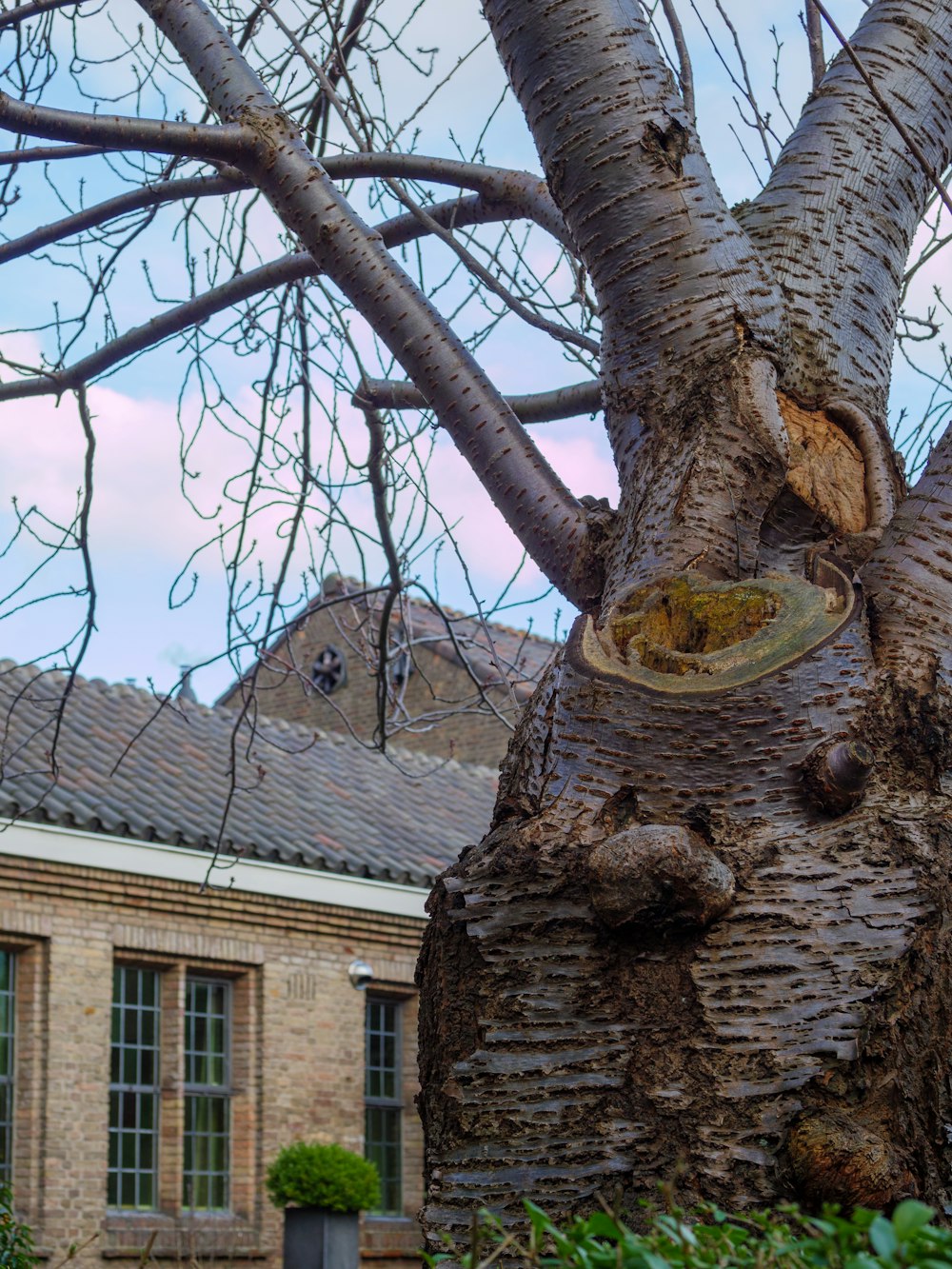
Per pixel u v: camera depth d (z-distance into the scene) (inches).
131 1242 472.4
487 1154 105.7
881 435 139.2
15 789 479.2
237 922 523.2
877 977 103.7
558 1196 103.0
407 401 210.5
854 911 105.7
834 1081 101.7
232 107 161.9
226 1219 506.3
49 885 473.7
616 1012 106.9
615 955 108.7
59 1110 464.4
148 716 612.4
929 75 152.8
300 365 236.1
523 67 141.9
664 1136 102.7
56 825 470.9
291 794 599.8
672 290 134.6
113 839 484.4
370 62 221.5
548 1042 107.3
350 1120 539.8
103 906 487.8
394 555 238.8
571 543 143.6
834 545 129.3
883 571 122.2
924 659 116.3
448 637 266.7
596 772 113.7
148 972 508.7
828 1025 102.7
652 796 111.5
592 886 108.6
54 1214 456.8
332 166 175.6
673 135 137.3
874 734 112.0
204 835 502.6
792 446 132.7
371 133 201.9
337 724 853.8
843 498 132.0
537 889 111.0
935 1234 62.4
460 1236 104.3
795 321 138.6
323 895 539.8
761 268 136.4
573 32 138.9
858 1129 100.0
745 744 110.7
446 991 113.3
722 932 106.6
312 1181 470.9
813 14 166.6
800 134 152.1
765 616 118.4
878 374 142.6
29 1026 469.1
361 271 157.2
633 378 136.9
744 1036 103.6
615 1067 105.4
